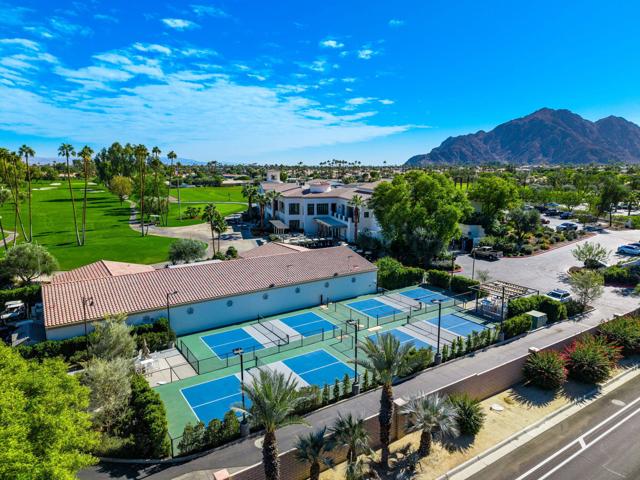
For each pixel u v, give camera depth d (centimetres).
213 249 6669
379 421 2075
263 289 3916
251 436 2178
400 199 6053
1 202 8600
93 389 2088
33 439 1265
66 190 15438
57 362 1773
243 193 9456
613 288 4834
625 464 2009
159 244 7188
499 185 7419
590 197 9744
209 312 3684
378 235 6744
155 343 3244
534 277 5241
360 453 1922
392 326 3772
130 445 2055
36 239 7431
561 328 3659
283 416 1653
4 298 4141
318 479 1797
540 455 2084
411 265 5781
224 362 3062
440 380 2755
